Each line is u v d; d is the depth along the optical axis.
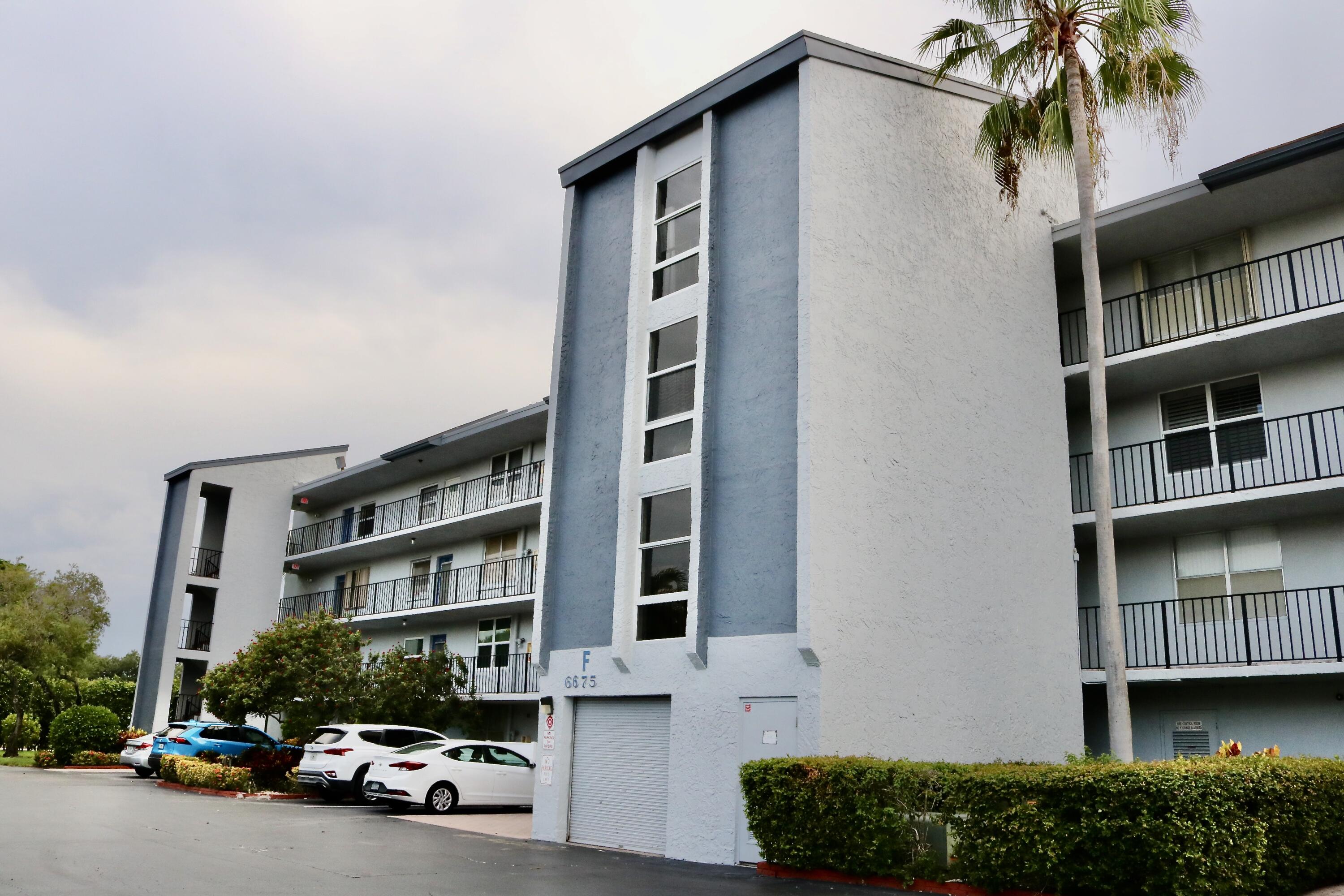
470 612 30.28
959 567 16.02
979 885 10.97
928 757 14.78
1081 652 19.31
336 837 15.32
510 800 21.30
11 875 10.45
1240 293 18.27
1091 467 19.86
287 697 26.77
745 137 17.27
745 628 15.03
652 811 15.98
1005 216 18.53
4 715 47.38
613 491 17.95
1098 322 15.24
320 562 39.09
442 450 31.53
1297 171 16.47
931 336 16.67
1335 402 17.12
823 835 12.28
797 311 15.44
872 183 16.48
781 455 15.15
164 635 37.44
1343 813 11.35
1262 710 17.05
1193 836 9.52
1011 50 16.84
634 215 18.95
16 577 41.50
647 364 18.05
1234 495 16.62
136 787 25.70
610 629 17.27
